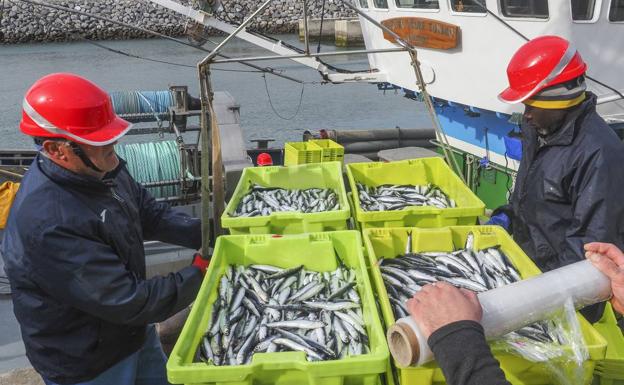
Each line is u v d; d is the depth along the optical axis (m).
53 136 2.50
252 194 4.93
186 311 4.87
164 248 6.40
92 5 39.31
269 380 2.33
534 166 3.36
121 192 3.05
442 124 9.68
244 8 39.62
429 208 4.08
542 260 3.40
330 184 5.31
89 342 2.79
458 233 3.71
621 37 6.57
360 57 24.70
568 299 1.99
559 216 3.26
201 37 9.25
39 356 2.79
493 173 8.47
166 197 6.61
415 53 4.77
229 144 6.87
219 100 7.48
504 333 1.95
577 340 2.06
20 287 2.64
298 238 3.57
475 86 7.73
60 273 2.51
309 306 3.12
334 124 16.14
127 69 23.84
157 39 38.06
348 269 3.57
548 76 3.03
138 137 13.32
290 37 38.72
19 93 19.47
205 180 3.77
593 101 3.11
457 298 1.65
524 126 3.48
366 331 2.83
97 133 2.56
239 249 3.60
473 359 1.48
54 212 2.52
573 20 6.36
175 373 2.25
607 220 2.96
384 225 4.10
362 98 19.05
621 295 2.02
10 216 2.63
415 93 9.18
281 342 2.82
